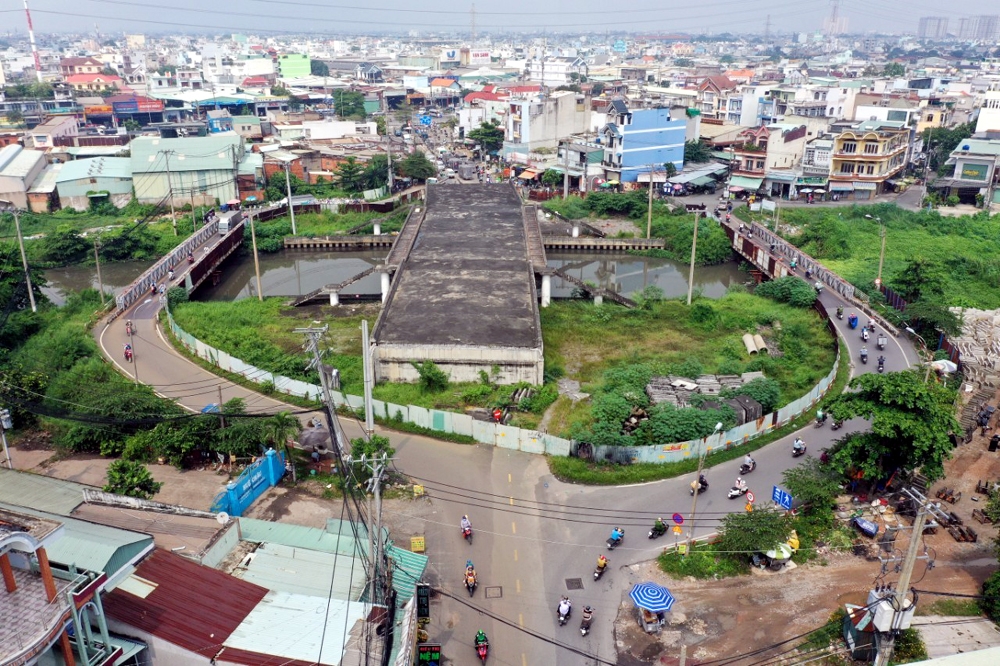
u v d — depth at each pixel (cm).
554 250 11519
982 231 11125
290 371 6325
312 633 3081
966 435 5391
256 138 17225
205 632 3047
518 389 6047
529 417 5734
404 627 3284
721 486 4869
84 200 12500
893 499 4681
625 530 4447
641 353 7069
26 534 2642
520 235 9706
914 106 15862
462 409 5797
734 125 17012
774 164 13512
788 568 4131
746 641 3622
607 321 7888
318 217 12288
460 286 7688
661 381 6197
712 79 19350
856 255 10250
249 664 2905
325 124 17362
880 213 11919
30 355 6594
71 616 2756
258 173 13312
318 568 3597
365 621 3161
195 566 3375
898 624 3291
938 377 6175
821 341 7275
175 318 7700
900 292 8088
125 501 3931
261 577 3506
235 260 10944
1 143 15262
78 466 5034
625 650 3575
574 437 5222
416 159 14300
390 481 4869
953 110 16762
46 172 13325
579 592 3950
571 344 7300
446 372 6159
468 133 17250
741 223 11656
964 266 9512
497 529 4441
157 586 3231
